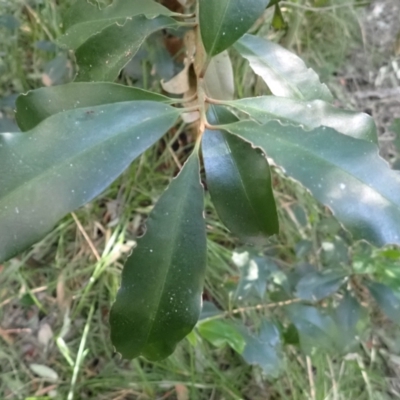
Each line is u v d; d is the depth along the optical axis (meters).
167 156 0.53
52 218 0.18
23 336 0.45
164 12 0.29
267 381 0.44
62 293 0.47
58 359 0.45
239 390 0.44
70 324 0.46
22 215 0.18
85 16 0.30
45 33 0.52
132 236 0.50
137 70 0.49
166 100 0.24
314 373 0.46
